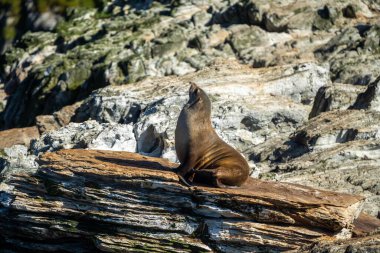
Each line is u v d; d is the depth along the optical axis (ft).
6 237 160.45
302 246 140.87
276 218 143.02
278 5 360.07
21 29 525.34
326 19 344.08
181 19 396.98
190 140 149.69
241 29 351.05
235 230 144.05
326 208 142.51
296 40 329.52
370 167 195.00
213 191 144.05
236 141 231.91
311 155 206.08
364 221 159.74
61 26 452.76
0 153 232.73
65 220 154.40
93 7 492.54
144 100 253.44
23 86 378.94
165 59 341.41
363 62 285.43
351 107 238.68
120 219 149.07
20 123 365.40
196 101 151.12
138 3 458.50
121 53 358.64
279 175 197.16
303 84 264.52
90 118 263.49
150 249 147.33
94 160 158.51
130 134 220.64
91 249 154.30
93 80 343.67
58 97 348.38
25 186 157.79
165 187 146.72
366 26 316.40
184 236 146.51
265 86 262.06
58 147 223.30
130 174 148.56
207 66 296.71
